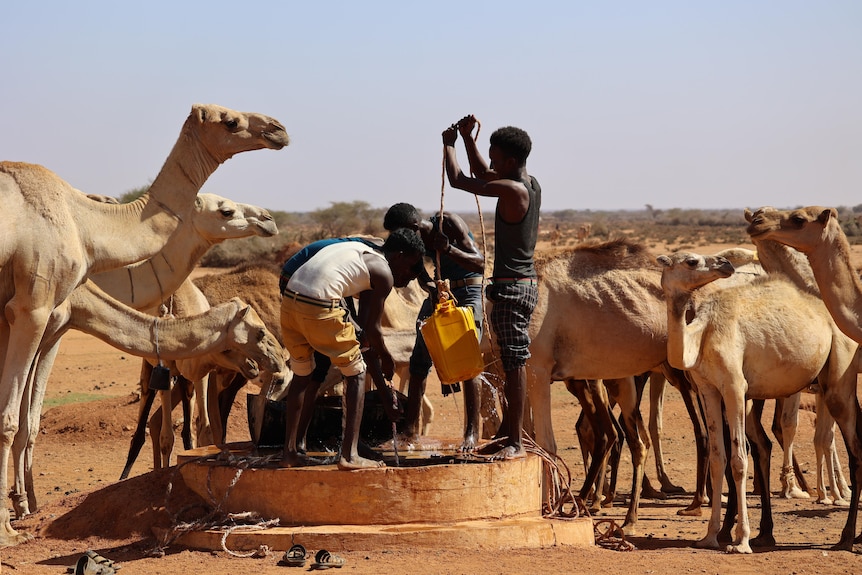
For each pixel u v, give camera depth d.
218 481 7.92
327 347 7.41
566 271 10.38
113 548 7.76
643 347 10.26
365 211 84.50
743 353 8.98
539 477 8.26
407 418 8.93
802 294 9.48
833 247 9.31
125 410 16.75
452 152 7.86
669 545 8.90
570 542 8.03
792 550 8.66
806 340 9.10
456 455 8.48
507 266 7.75
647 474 13.41
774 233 9.38
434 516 7.54
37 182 8.84
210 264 47.72
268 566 6.95
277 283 13.23
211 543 7.48
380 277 7.41
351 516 7.48
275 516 7.64
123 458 14.18
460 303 8.37
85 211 9.21
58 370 24.00
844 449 14.79
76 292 9.65
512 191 7.59
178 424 15.57
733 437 8.74
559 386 21.53
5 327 9.01
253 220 11.84
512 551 7.45
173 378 11.75
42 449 15.02
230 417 15.75
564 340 10.27
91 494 8.66
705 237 88.38
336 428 8.92
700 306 9.12
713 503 8.84
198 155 10.11
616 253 10.52
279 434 8.80
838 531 9.73
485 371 10.18
